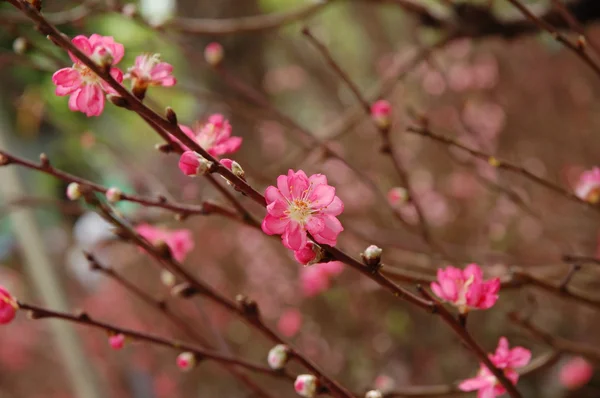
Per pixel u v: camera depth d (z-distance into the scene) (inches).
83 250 69.1
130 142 191.6
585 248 125.3
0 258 182.5
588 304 68.4
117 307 191.6
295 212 41.9
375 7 196.9
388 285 47.0
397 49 201.0
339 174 168.1
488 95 175.0
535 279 67.7
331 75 220.2
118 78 45.1
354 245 120.7
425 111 177.3
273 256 179.6
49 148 147.7
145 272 182.4
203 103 186.1
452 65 178.9
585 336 143.4
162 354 178.1
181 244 72.8
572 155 168.4
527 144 172.4
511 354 55.2
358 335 167.2
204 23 111.3
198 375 174.9
